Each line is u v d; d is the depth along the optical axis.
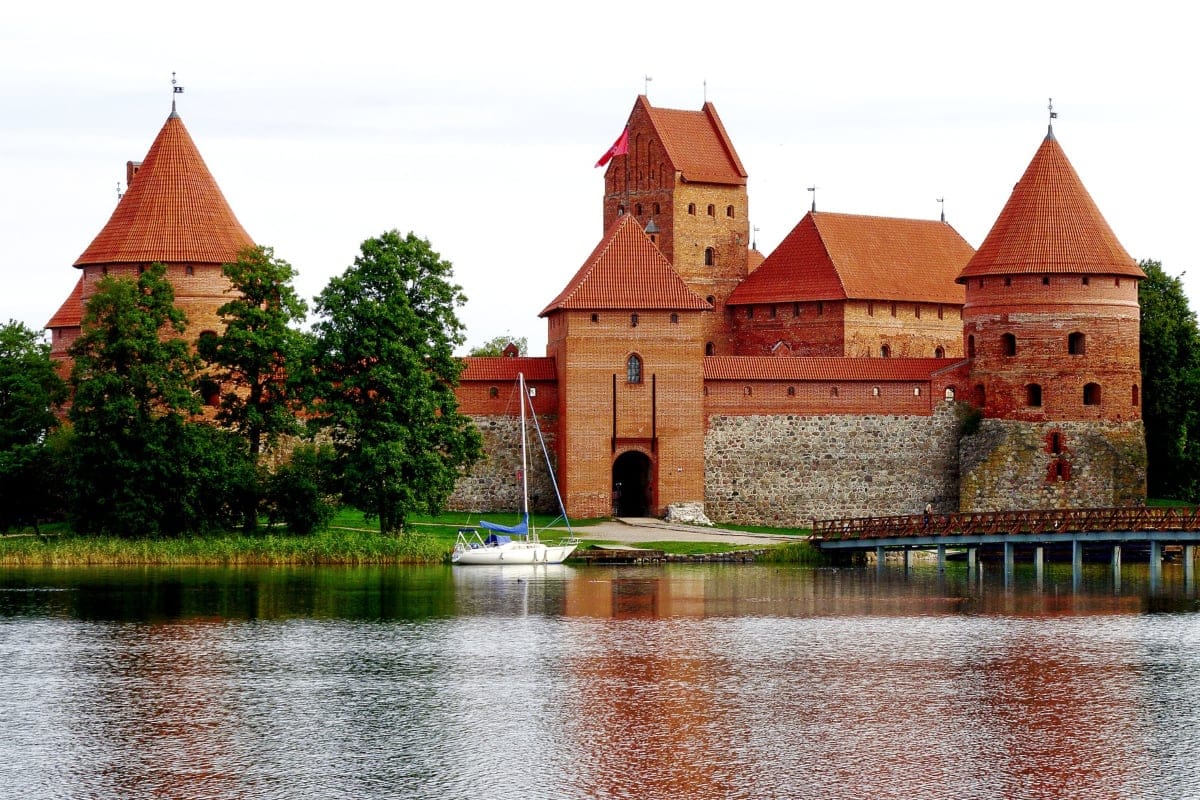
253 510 117.56
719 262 160.38
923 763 60.03
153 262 125.88
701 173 159.75
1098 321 132.62
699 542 121.38
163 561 111.75
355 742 62.75
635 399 130.50
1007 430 133.50
